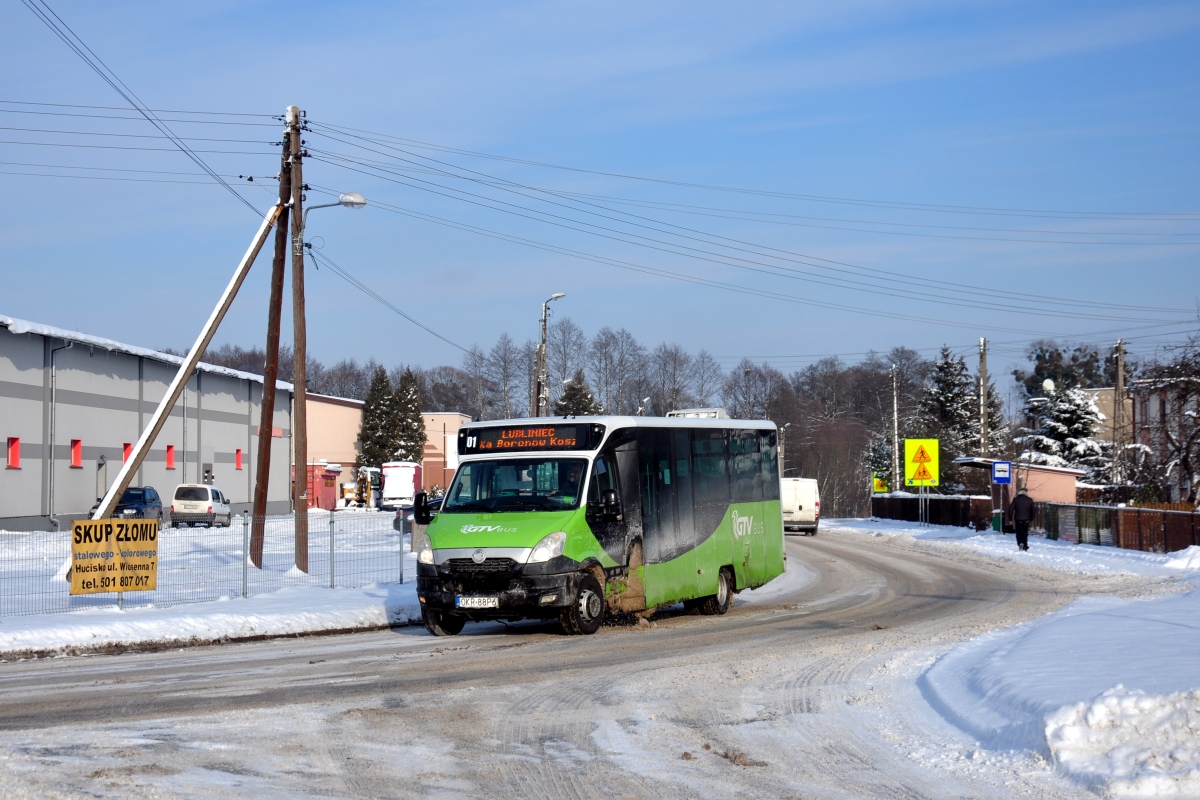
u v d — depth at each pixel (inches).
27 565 895.7
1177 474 1600.6
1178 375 1467.8
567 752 313.6
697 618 713.6
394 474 2768.2
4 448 1562.5
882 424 4074.8
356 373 5600.4
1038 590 866.8
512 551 582.9
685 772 291.0
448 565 589.9
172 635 592.1
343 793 266.1
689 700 395.5
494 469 636.1
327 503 2994.6
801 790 273.6
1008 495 1749.5
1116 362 1893.5
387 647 561.0
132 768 283.6
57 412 1684.3
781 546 852.6
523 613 582.2
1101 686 336.8
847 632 603.2
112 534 675.4
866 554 1381.6
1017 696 340.5
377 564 935.7
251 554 891.4
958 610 717.9
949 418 3400.6
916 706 380.8
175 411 2060.8
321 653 539.5
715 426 767.1
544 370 1759.4
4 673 479.2
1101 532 1349.7
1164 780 253.1
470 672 464.1
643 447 674.2
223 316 935.0
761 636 589.9
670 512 692.1
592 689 418.6
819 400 4441.4
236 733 335.3
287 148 1001.5
